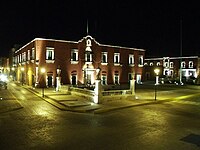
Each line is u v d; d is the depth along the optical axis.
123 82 42.44
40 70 33.75
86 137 9.87
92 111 16.03
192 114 15.16
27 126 11.65
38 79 33.84
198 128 11.49
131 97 21.73
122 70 42.34
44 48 34.09
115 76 41.25
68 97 22.59
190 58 58.47
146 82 44.41
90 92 20.67
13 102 19.67
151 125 12.05
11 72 61.97
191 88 35.38
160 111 16.20
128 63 43.38
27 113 15.10
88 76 38.03
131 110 16.58
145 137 9.92
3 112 15.36
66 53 35.84
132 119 13.52
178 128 11.47
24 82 43.06
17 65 51.81
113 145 8.88
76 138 9.72
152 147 8.70
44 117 13.89
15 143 9.05
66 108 16.72
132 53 44.06
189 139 9.69
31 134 10.26
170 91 30.23
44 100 21.38
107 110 16.19
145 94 26.50
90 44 37.81
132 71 43.97
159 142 9.27
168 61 61.91
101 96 19.25
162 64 62.91
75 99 21.11
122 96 21.14
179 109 17.08
